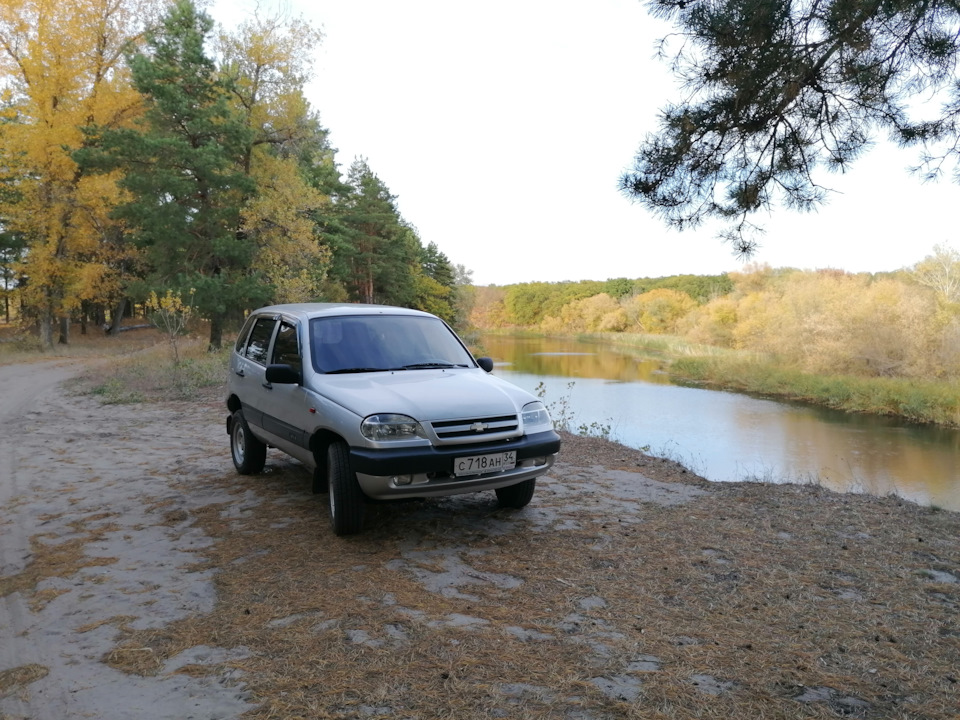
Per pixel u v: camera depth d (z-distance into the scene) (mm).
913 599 3828
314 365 5246
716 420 24078
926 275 41406
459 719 2615
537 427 4977
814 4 4723
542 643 3277
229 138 25953
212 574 4195
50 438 9375
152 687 2883
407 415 4469
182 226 25578
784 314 45312
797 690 2855
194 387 14898
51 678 2973
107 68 29984
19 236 34156
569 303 139000
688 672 2998
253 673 2992
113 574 4215
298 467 7188
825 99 5453
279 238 27219
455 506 5711
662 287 119562
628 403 27906
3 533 5094
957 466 17422
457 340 6223
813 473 15836
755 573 4230
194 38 25312
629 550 4652
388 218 57656
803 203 5801
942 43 4934
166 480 6699
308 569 4250
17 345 31016
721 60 5113
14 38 28953
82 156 24516
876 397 27469
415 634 3363
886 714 2672
